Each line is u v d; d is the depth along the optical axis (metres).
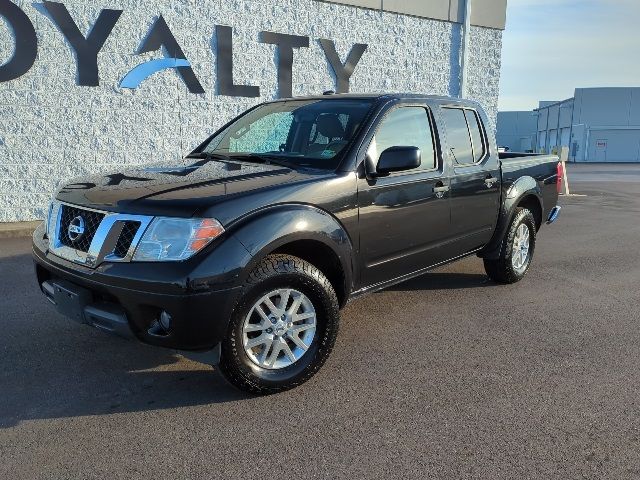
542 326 4.79
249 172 3.71
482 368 3.92
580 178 24.58
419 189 4.34
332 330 3.67
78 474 2.68
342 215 3.73
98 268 3.15
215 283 3.04
